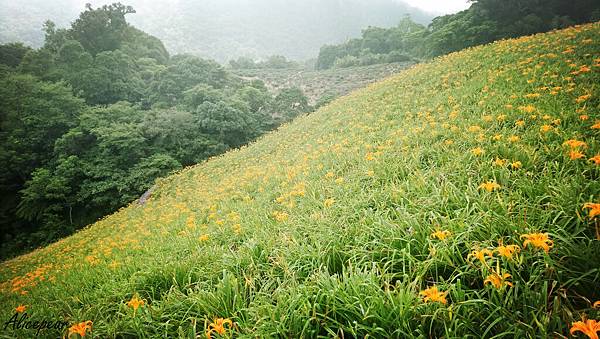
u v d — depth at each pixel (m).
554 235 2.10
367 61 62.44
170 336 2.62
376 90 16.30
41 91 25.67
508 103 6.12
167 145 24.20
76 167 21.81
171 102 33.41
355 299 2.19
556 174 3.01
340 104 17.75
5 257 19.50
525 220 2.45
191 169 19.27
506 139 4.36
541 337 1.63
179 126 25.06
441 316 1.90
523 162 3.61
